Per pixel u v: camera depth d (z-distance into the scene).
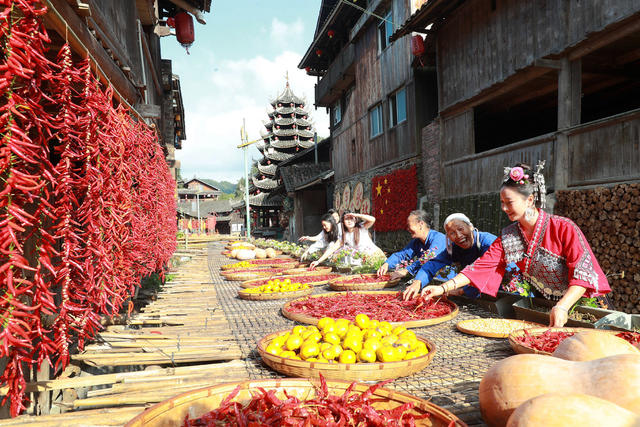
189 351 2.29
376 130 14.41
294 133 43.41
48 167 1.54
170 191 5.94
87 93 1.87
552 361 1.21
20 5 1.24
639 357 1.09
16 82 1.38
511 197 2.36
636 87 9.57
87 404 1.62
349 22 16.48
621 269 5.70
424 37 11.78
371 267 5.31
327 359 1.81
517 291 2.85
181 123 17.69
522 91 9.19
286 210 28.48
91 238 1.92
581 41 6.10
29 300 2.14
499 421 1.20
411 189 11.92
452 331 2.46
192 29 8.77
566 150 6.76
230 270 6.33
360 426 1.26
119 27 3.64
